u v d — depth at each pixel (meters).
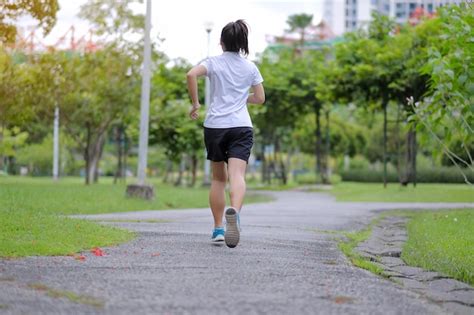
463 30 10.12
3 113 23.84
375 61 28.88
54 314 3.80
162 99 33.94
